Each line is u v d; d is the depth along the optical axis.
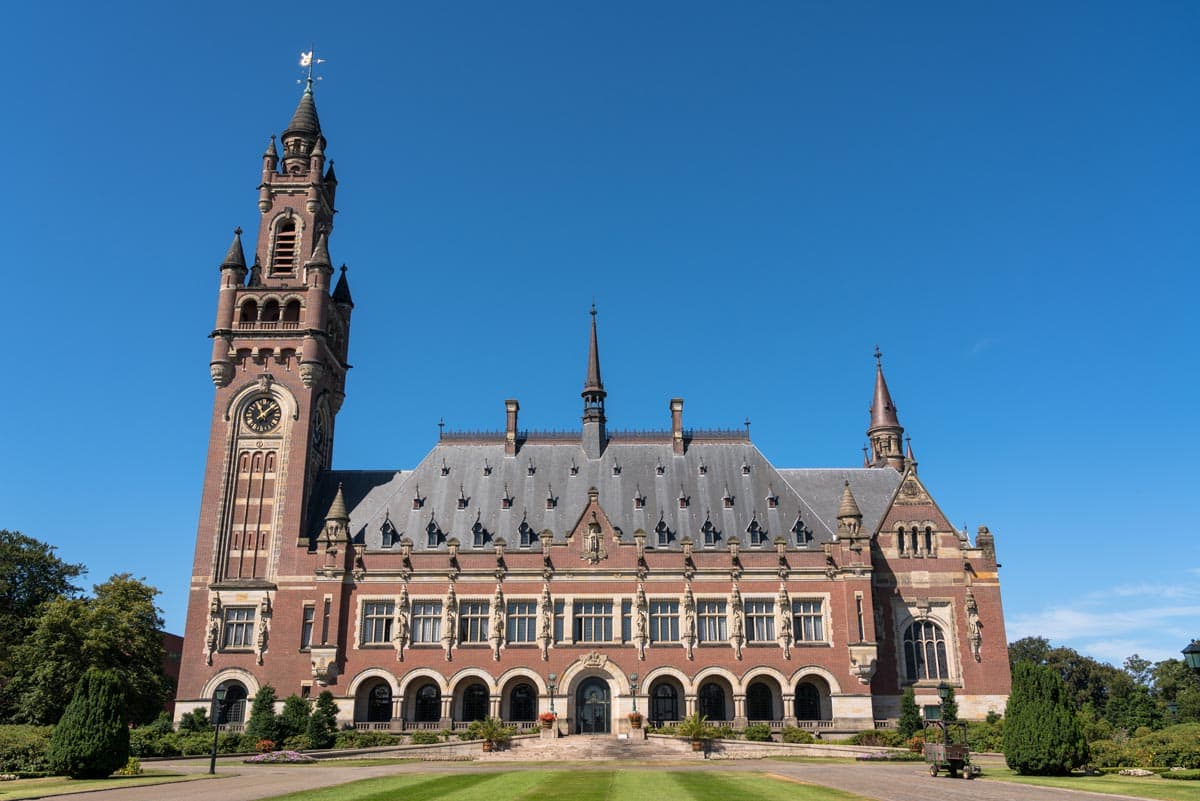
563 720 80.62
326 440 98.44
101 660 79.75
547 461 94.31
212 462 89.75
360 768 55.66
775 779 45.12
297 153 101.81
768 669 81.81
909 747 65.62
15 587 93.19
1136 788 39.03
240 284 95.88
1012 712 48.59
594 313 100.62
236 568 86.81
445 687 81.62
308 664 83.50
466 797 36.84
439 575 84.69
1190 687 125.19
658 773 49.75
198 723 79.44
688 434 96.69
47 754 48.84
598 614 83.94
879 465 107.00
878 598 85.75
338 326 102.00
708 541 86.88
